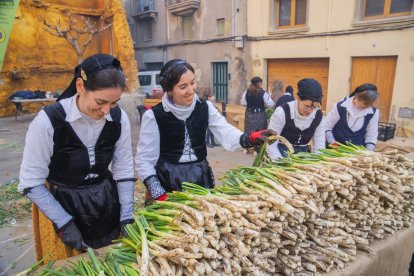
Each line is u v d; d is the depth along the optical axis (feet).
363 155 5.80
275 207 4.36
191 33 47.01
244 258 4.19
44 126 4.79
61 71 41.55
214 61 43.68
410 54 26.02
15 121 35.50
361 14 28.99
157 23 51.85
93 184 5.62
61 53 41.34
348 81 30.60
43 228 5.98
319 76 33.45
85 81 4.48
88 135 5.12
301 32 33.45
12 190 14.96
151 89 42.68
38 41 39.32
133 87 40.98
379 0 27.68
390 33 26.96
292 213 4.31
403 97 26.81
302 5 33.40
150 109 6.39
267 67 38.27
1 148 23.95
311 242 5.10
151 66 56.03
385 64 28.12
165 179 6.50
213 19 42.47
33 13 38.50
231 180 5.21
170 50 50.72
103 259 4.39
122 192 5.97
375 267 5.84
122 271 3.92
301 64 34.76
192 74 5.90
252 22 38.06
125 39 40.70
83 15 42.70
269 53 37.04
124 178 5.95
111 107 4.74
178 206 4.31
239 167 5.57
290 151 5.89
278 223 4.37
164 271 3.71
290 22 34.83
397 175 5.81
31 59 39.01
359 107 9.44
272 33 36.01
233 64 41.11
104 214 5.74
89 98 4.58
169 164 6.51
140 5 54.29
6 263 9.80
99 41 44.60
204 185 6.72
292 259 4.86
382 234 6.25
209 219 3.87
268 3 35.73
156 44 53.01
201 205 4.19
